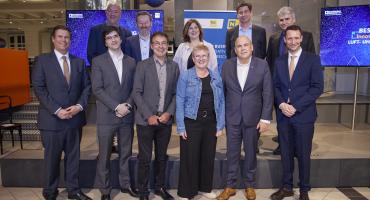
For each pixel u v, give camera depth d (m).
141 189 2.98
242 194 3.25
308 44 3.38
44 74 2.83
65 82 2.86
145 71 2.87
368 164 3.43
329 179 3.43
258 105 2.93
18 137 4.84
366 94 6.46
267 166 3.40
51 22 16.75
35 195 3.27
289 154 3.03
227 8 7.02
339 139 4.23
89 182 3.43
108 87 2.89
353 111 4.80
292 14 3.38
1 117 5.23
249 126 2.92
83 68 3.03
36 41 17.70
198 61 2.82
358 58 4.65
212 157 3.04
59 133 2.89
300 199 3.01
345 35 4.71
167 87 2.90
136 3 6.71
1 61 5.08
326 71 6.64
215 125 2.97
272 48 3.61
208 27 4.28
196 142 2.95
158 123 2.86
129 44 3.45
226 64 3.02
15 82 5.45
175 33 6.23
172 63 2.97
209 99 2.91
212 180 3.12
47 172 2.94
